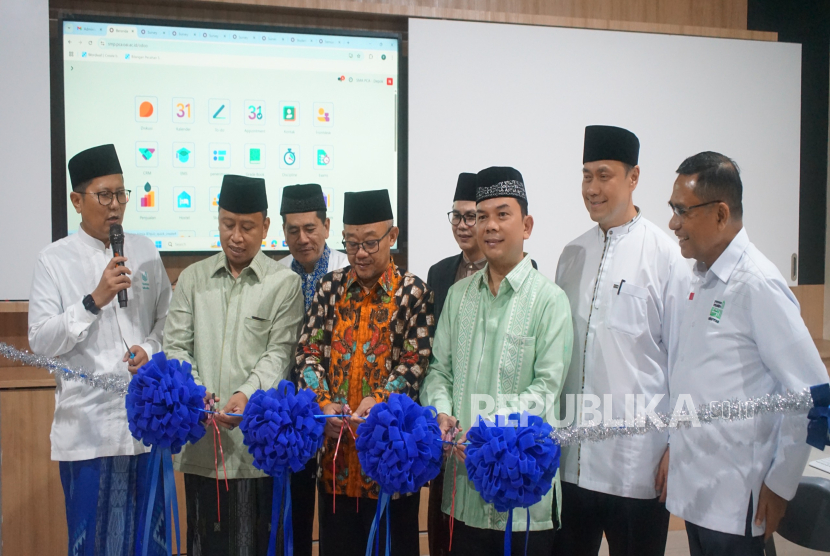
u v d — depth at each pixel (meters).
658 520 1.81
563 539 1.87
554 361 1.66
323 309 1.85
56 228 2.83
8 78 2.73
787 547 1.90
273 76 3.00
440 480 2.04
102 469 1.98
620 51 3.26
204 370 1.86
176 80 2.91
